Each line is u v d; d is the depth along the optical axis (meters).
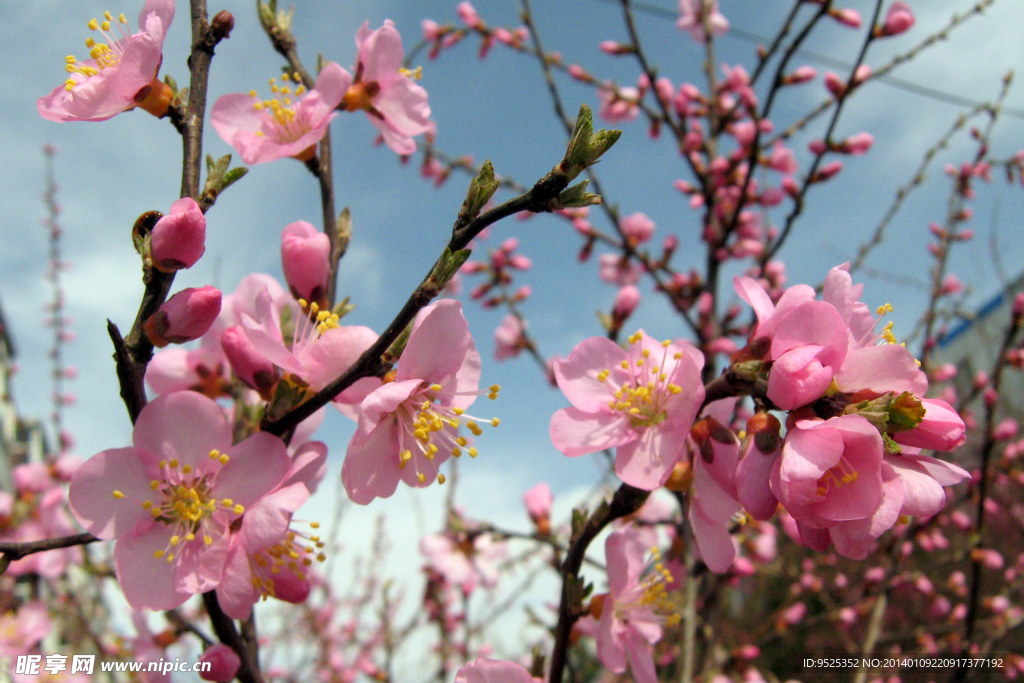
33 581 0.26
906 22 0.23
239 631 0.11
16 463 0.59
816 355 0.08
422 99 0.13
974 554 0.25
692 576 0.18
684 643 0.17
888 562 0.31
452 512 0.26
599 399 0.11
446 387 0.10
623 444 0.10
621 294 0.22
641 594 0.12
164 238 0.08
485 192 0.08
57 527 0.26
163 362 0.13
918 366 0.08
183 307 0.09
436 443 0.10
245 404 0.12
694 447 0.10
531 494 0.22
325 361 0.09
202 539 0.09
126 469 0.09
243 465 0.09
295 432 0.12
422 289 0.08
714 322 0.27
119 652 0.21
